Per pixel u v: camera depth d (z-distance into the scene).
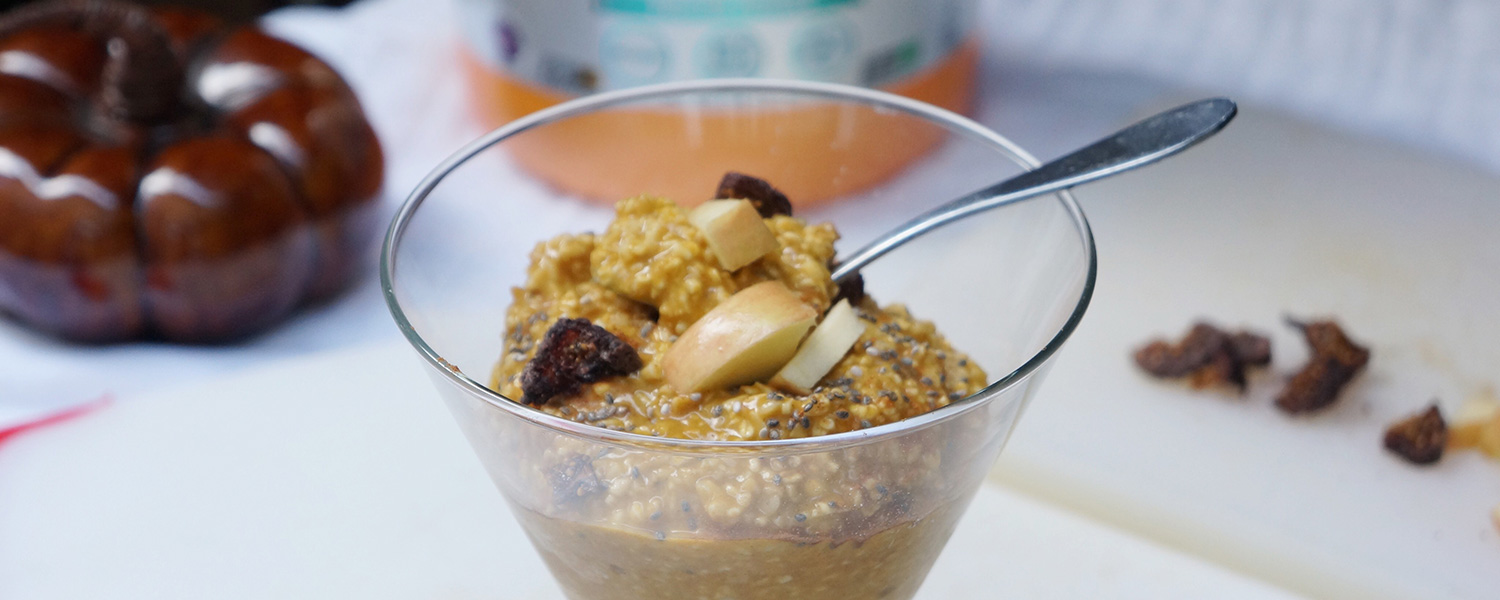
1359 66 0.69
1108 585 0.42
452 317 0.36
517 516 0.36
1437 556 0.46
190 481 0.45
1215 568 0.42
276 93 0.53
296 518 0.44
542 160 0.40
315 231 0.54
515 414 0.31
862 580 0.34
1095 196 0.60
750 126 0.39
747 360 0.32
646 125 0.39
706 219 0.34
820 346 0.33
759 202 0.37
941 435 0.32
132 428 0.46
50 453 0.45
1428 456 0.48
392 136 0.65
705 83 0.38
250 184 0.51
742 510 0.31
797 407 0.32
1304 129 0.64
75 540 0.43
